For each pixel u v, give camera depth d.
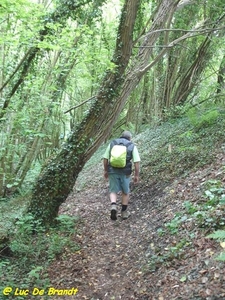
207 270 3.86
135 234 6.20
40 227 6.90
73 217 7.62
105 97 7.77
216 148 7.99
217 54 15.88
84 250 6.02
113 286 4.70
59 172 7.46
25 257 5.75
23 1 6.83
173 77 15.46
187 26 14.98
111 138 20.48
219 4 13.50
